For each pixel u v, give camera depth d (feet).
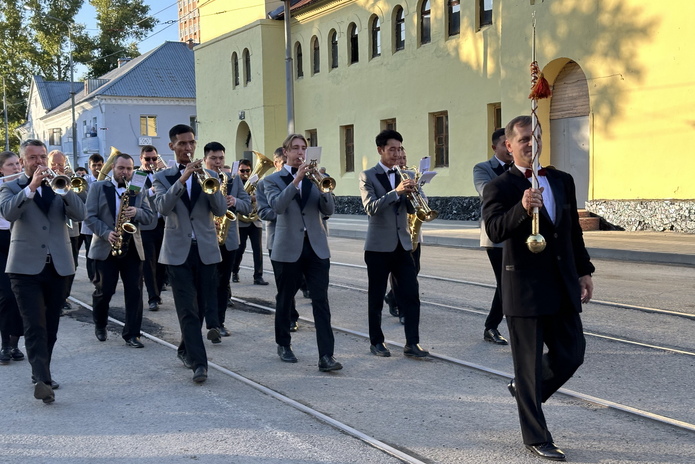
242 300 33.32
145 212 25.04
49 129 206.08
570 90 62.75
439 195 78.89
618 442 15.07
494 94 71.00
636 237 50.57
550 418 16.58
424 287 34.65
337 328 26.89
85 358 23.44
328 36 97.60
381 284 22.49
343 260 47.26
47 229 19.57
